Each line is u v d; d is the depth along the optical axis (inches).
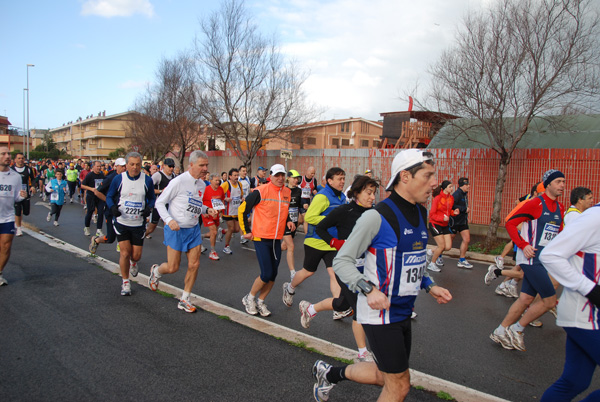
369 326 100.6
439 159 571.5
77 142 2898.6
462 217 358.9
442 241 339.3
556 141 538.9
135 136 1455.5
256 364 156.4
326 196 207.8
